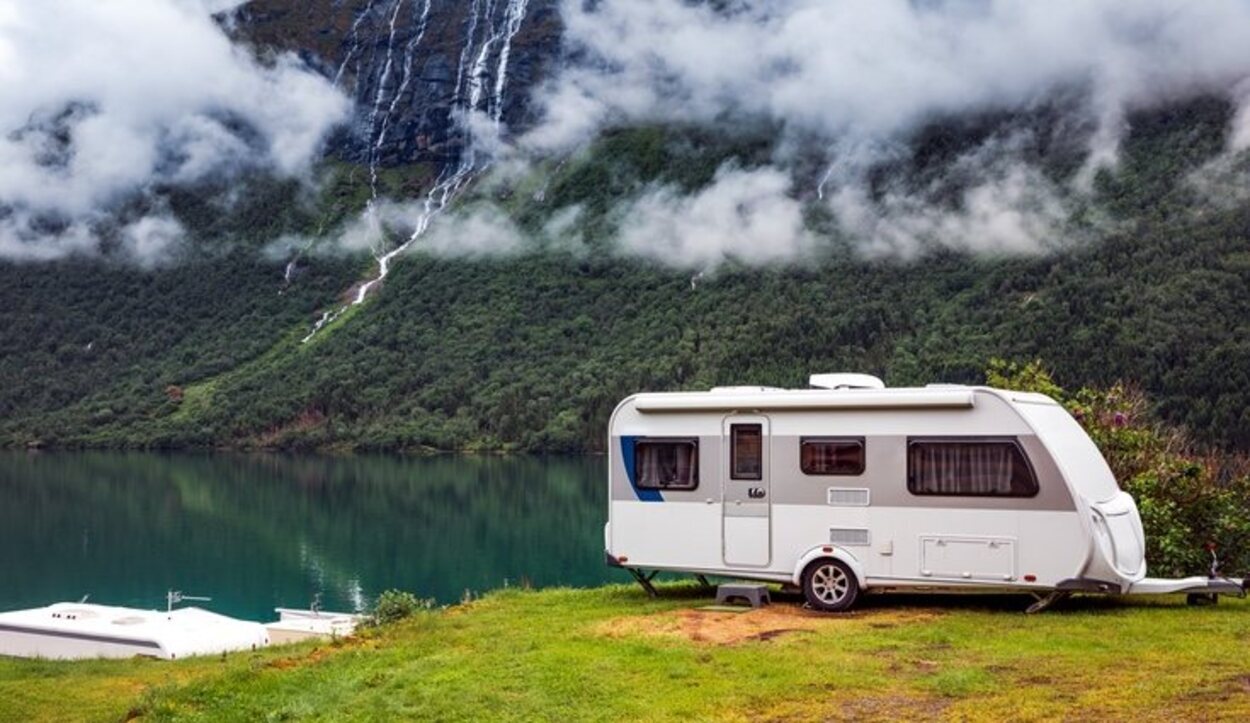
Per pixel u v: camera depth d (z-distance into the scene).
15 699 14.99
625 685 10.46
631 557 14.82
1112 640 11.73
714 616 13.64
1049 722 8.79
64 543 78.12
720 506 14.31
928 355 144.25
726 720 9.37
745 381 152.62
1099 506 13.00
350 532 78.44
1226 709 8.80
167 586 61.25
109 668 18.66
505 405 162.25
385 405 180.88
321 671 12.15
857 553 13.59
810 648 11.63
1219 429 71.12
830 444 13.80
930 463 13.35
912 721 9.07
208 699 11.60
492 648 12.38
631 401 14.84
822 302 192.25
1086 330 123.38
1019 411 13.01
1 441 186.50
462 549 67.88
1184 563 16.86
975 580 13.10
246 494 106.06
